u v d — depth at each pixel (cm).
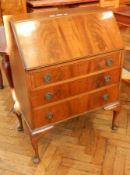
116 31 150
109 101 169
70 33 138
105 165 161
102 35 145
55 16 139
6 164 163
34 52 128
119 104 175
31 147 176
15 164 163
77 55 137
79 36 139
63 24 138
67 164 162
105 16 150
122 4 373
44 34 132
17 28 128
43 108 143
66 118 156
